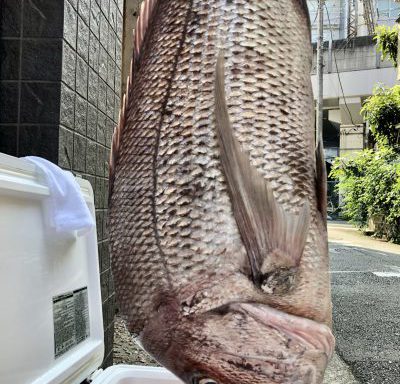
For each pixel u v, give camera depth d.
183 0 0.52
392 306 2.54
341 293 2.87
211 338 0.44
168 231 0.47
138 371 0.79
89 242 0.78
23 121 0.92
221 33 0.50
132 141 0.51
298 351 0.44
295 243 0.44
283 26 0.51
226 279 0.45
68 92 0.97
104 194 1.28
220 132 0.46
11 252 0.54
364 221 7.37
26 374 0.55
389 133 6.88
